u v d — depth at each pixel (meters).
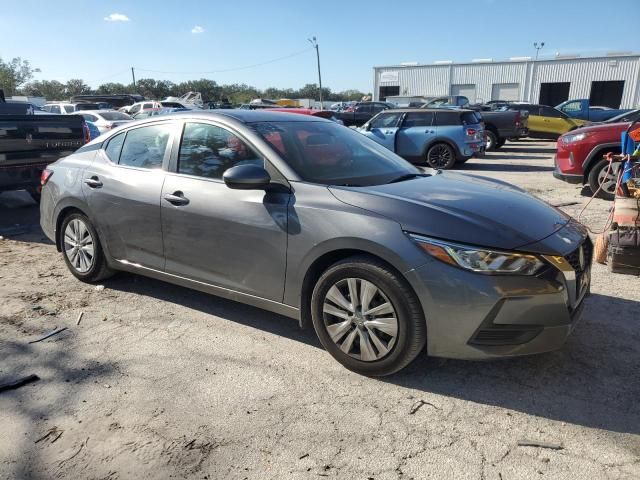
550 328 2.88
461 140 12.80
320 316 3.28
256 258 3.47
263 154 3.53
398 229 2.94
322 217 3.16
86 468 2.45
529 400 2.95
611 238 4.96
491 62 44.88
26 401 2.98
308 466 2.45
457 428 2.72
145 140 4.23
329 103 49.41
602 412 2.84
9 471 2.43
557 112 20.50
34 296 4.53
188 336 3.76
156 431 2.71
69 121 7.80
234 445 2.60
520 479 2.36
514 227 2.97
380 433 2.68
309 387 3.10
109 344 3.65
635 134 5.19
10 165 7.02
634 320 3.92
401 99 35.81
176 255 3.92
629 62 40.06
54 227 4.85
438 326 2.87
